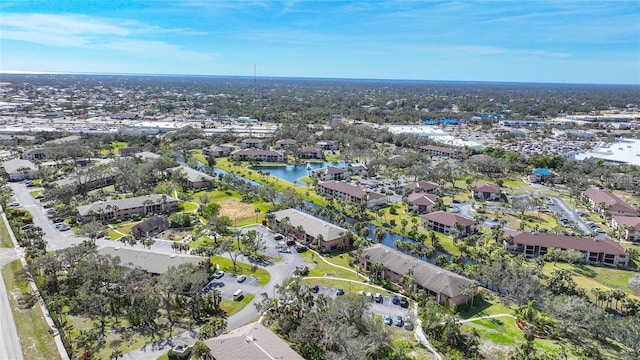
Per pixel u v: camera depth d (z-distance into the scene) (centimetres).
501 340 8212
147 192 17725
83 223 14138
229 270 11025
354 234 13900
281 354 6944
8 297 9262
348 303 8181
